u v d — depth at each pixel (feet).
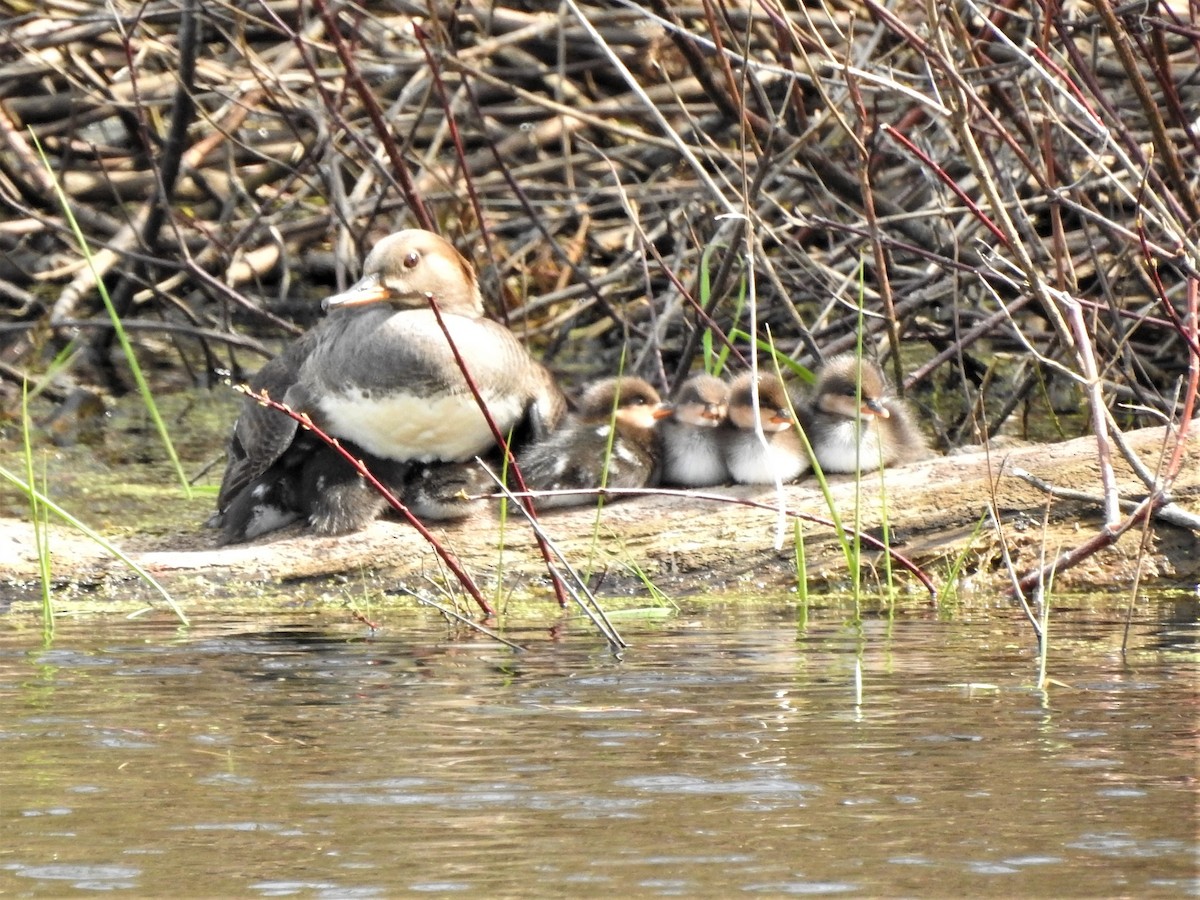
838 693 25.27
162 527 40.93
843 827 18.75
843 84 45.57
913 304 48.37
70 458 48.55
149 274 57.36
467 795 20.01
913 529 37.06
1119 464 37.01
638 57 60.08
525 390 38.63
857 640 30.01
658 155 61.82
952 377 52.44
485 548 37.06
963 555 35.04
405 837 18.52
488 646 29.76
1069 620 32.19
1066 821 18.93
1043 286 33.68
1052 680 26.08
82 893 16.90
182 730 23.24
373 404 37.29
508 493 32.81
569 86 61.00
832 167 49.34
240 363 59.67
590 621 32.55
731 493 38.73
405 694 25.49
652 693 25.38
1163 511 35.53
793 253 47.32
